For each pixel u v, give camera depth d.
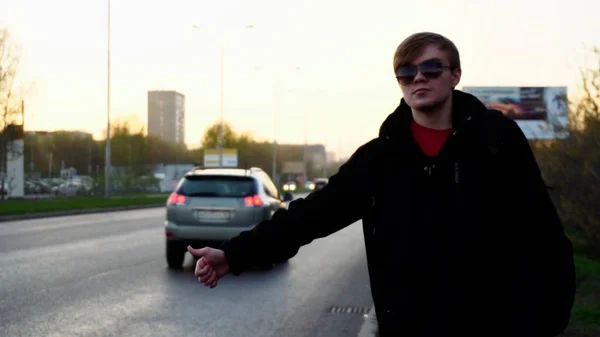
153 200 47.44
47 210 32.06
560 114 15.02
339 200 2.74
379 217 2.68
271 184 15.48
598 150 12.62
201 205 13.34
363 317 8.78
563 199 13.62
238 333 7.82
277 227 2.80
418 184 2.60
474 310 2.52
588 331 6.93
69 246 17.00
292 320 8.60
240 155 100.50
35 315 8.60
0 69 40.22
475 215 2.54
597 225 12.76
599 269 11.31
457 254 2.52
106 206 37.19
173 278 11.89
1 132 41.31
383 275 2.65
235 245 2.85
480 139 2.58
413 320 2.55
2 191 45.09
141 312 8.95
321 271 13.41
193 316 8.75
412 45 2.75
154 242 18.14
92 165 90.31
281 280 12.12
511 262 2.56
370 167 2.72
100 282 11.32
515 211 2.59
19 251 15.72
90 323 8.21
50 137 87.62
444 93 2.71
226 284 11.55
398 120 2.74
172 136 162.75
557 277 2.55
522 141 2.64
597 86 13.02
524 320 2.48
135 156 81.00
